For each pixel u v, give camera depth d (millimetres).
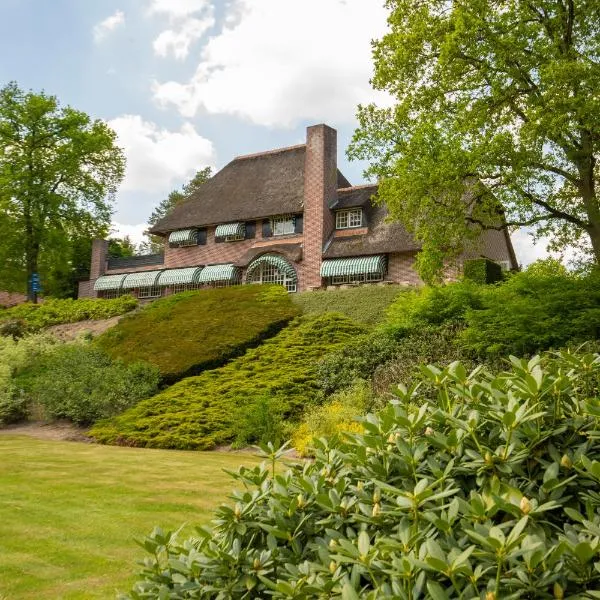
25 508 8555
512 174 18438
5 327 33219
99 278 51719
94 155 49375
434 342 18516
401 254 35781
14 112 45781
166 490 9852
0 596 5531
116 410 19172
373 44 22234
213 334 25172
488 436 2762
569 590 2012
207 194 48250
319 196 39312
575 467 2486
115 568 6262
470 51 19688
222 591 2615
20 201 45281
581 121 17734
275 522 2865
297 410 17422
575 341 15562
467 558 2084
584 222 20312
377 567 2260
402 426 2893
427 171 18969
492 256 38531
